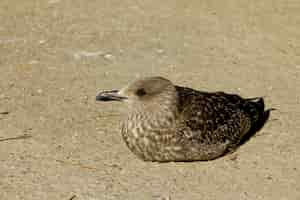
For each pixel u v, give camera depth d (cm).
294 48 2003
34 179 1342
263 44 2030
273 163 1397
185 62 1909
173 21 2195
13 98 1675
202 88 1750
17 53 1950
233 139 1420
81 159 1411
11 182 1331
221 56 1948
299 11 2266
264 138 1501
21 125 1544
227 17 2225
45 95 1697
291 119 1580
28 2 2352
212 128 1386
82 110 1622
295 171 1368
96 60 1914
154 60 1920
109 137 1498
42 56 1934
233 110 1441
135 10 2289
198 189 1307
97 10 2291
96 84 1766
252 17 2223
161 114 1349
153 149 1363
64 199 1277
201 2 2353
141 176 1348
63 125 1548
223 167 1384
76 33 2103
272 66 1886
